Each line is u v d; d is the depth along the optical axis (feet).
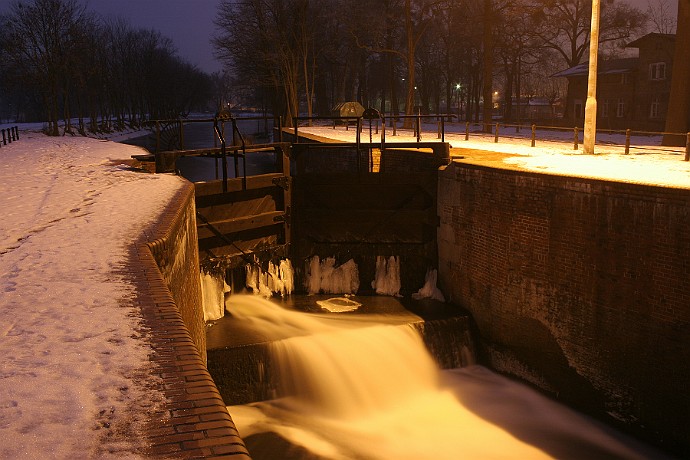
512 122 202.39
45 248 26.89
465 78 278.26
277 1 179.32
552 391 48.80
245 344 48.24
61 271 23.18
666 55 155.33
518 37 202.80
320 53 194.08
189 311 38.81
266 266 61.93
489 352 54.49
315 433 43.83
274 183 60.90
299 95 218.38
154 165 60.59
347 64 199.72
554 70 272.51
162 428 11.84
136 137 248.73
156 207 36.70
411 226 62.34
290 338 49.55
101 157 76.28
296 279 63.67
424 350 53.83
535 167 55.01
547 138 105.91
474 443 42.83
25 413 12.44
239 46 191.83
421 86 262.67
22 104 357.00
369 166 75.77
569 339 47.01
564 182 45.85
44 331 16.98
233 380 47.67
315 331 51.65
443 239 60.29
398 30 193.47
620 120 168.55
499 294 52.90
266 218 60.85
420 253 62.54
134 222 32.32
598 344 44.86
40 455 10.91
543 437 43.68
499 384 51.85
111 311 18.63
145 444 11.25
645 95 161.68
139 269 23.48
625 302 42.70
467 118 241.35
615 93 169.89
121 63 295.28
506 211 51.39
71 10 189.78
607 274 43.65
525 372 51.03
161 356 15.30
